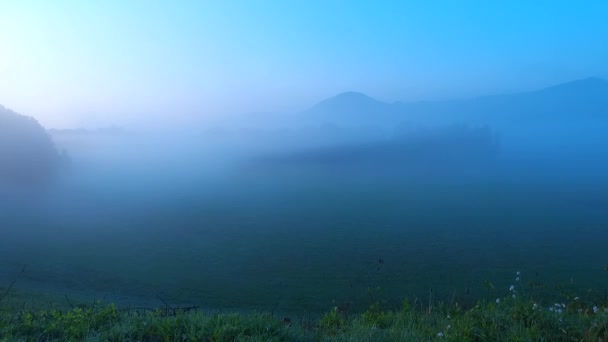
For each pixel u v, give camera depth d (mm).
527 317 5277
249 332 4848
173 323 5051
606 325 4914
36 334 4949
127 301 29094
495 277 35312
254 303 29922
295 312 23094
